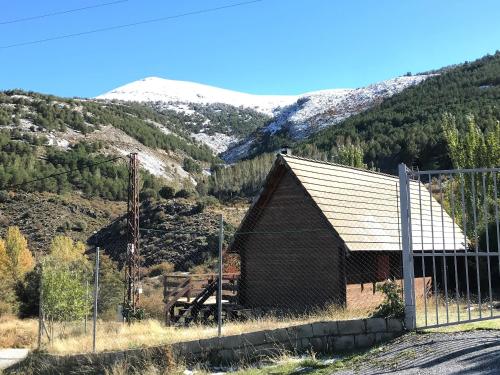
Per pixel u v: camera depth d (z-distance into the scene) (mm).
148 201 68875
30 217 76562
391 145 78625
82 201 90062
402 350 7910
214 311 19469
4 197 81938
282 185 17562
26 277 34594
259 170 90688
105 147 134375
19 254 50562
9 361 14688
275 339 9680
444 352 7305
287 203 17391
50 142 125188
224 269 24672
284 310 16750
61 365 11664
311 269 16578
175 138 181750
